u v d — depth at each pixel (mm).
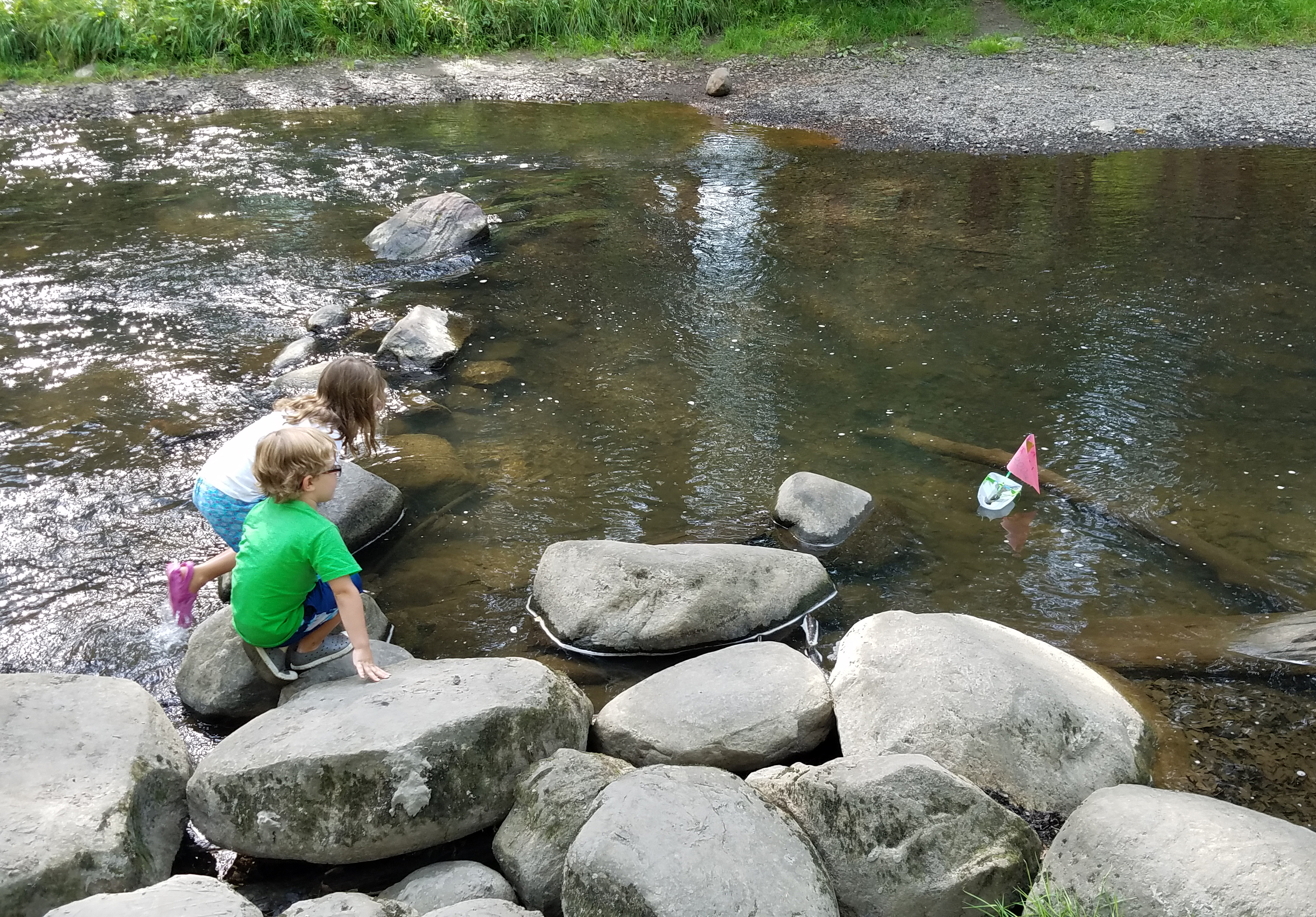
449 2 16328
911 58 14938
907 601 4262
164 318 6957
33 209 9070
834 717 3469
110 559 4488
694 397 5996
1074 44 15312
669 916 2418
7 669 3822
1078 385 6055
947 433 5570
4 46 14242
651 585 4043
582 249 8359
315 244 8375
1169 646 3914
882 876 2748
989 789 3107
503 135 11852
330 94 13641
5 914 2568
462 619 4164
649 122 12477
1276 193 9445
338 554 3338
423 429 5641
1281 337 6613
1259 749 3396
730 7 16688
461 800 3035
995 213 9102
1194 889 2457
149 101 13023
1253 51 14656
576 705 3359
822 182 10070
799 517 4703
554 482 5141
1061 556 4535
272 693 3639
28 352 6398
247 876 3018
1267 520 4730
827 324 6930
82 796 2865
